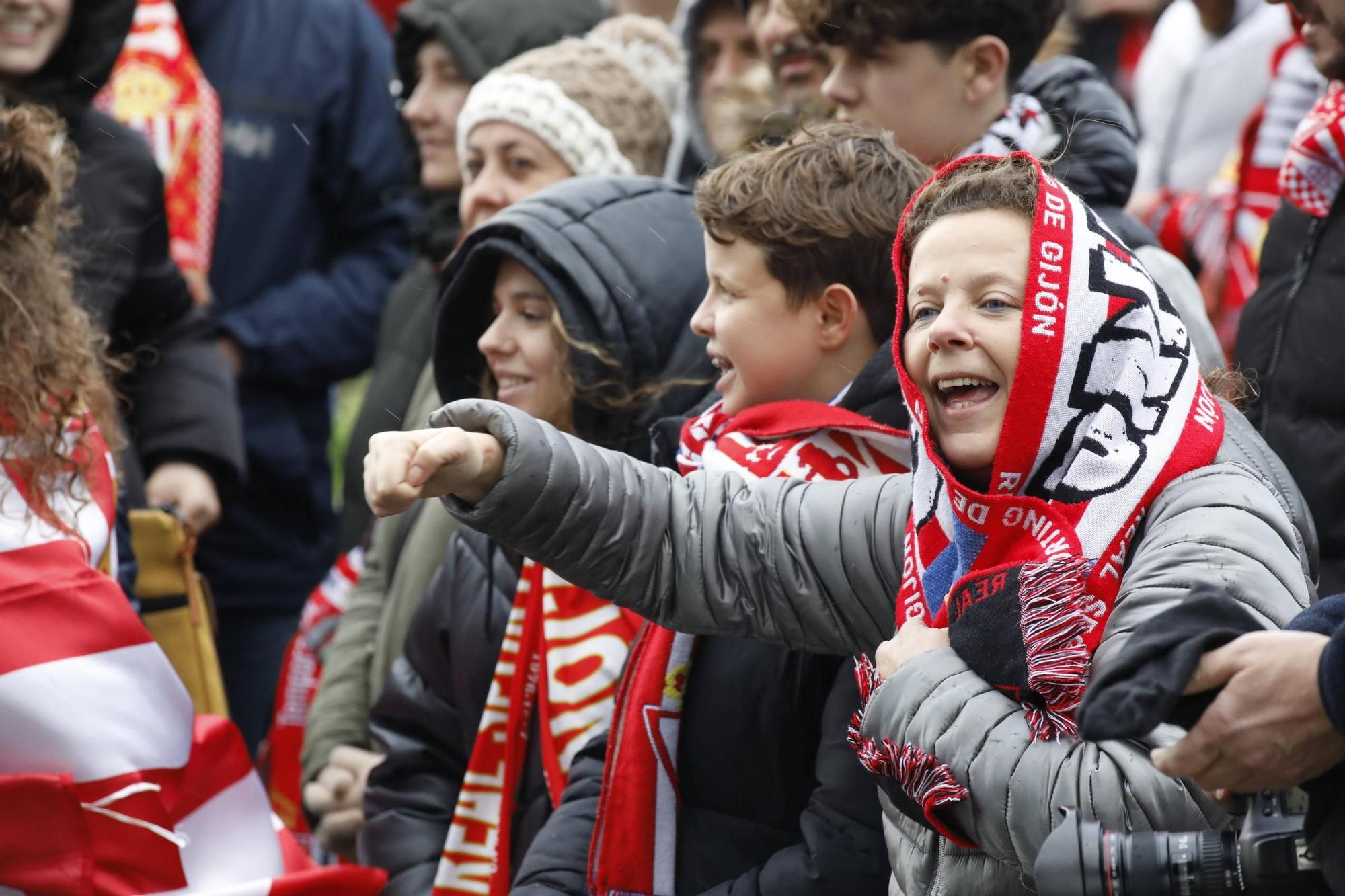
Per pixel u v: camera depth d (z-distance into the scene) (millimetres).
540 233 10250
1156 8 19844
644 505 7512
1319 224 10664
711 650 8477
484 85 13039
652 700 8461
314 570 18156
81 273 14320
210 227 18062
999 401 6629
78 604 8945
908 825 6910
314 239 18656
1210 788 5652
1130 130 11539
